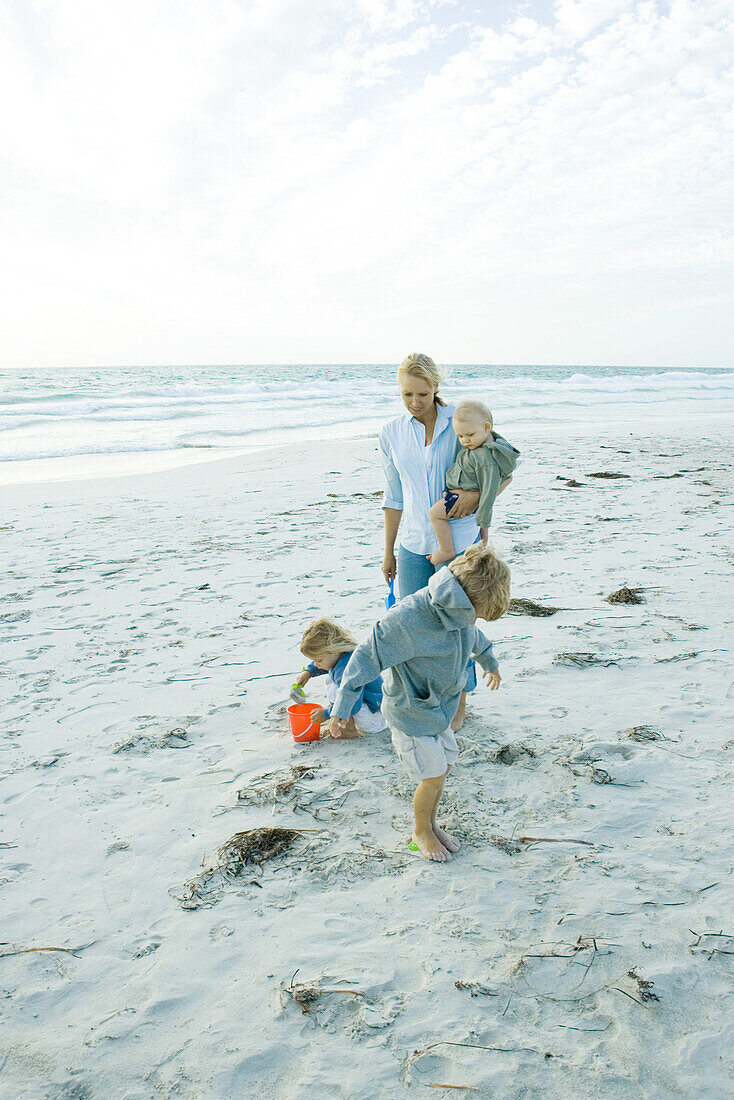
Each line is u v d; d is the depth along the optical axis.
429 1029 2.09
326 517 9.54
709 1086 1.88
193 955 2.41
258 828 3.06
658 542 7.52
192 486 12.43
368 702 3.86
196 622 5.71
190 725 4.04
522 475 12.25
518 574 6.54
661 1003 2.13
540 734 3.71
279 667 4.78
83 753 3.76
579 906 2.54
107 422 24.52
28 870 2.87
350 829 3.06
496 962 2.32
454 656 2.75
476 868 2.78
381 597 6.11
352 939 2.46
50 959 2.41
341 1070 1.98
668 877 2.65
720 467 12.96
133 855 2.94
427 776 2.80
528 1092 1.89
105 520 9.75
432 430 3.54
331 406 31.36
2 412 25.67
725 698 4.00
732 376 65.75
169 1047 2.07
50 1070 2.00
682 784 3.23
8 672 4.87
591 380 50.69
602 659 4.60
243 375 74.94
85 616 5.96
